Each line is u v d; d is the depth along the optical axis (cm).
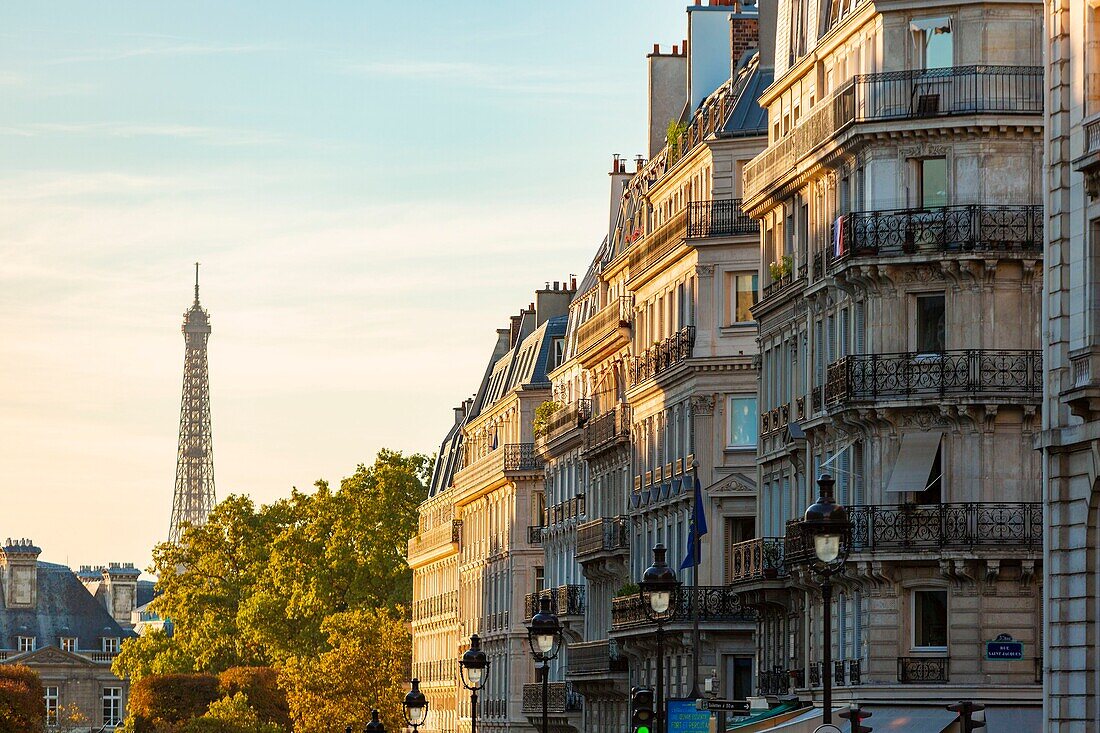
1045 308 5909
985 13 7581
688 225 9844
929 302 7669
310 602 19662
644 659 10838
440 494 18788
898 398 7556
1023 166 7575
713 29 10919
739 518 9662
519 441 15875
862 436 7788
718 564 9662
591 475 12475
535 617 7194
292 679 17275
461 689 17525
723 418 9712
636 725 6256
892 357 7594
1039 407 7494
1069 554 5753
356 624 17288
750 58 10356
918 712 7475
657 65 11581
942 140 7619
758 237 9662
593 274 14262
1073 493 5744
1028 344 7531
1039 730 7369
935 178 7669
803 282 8381
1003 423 7531
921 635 7594
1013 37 7594
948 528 7475
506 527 15938
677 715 6469
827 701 4916
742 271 9744
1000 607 7469
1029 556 7412
